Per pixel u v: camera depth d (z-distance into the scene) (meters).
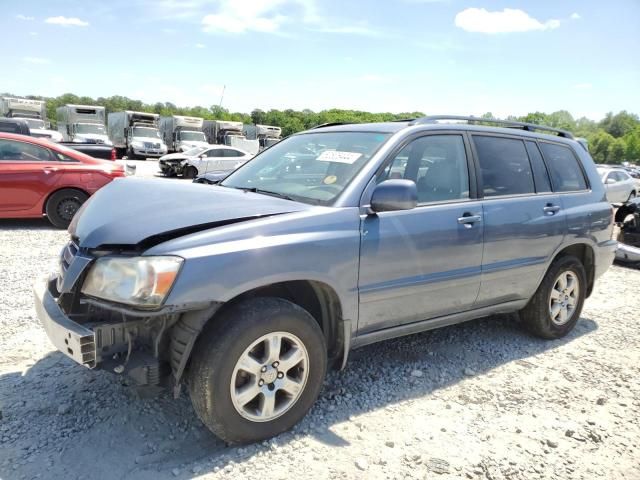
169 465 2.61
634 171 53.06
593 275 4.89
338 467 2.65
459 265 3.64
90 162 8.98
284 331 2.78
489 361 4.09
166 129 35.00
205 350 2.58
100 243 2.58
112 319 2.66
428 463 2.72
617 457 2.87
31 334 4.07
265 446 2.79
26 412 3.01
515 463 2.77
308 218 2.91
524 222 4.05
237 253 2.59
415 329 3.58
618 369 4.05
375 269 3.16
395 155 3.41
